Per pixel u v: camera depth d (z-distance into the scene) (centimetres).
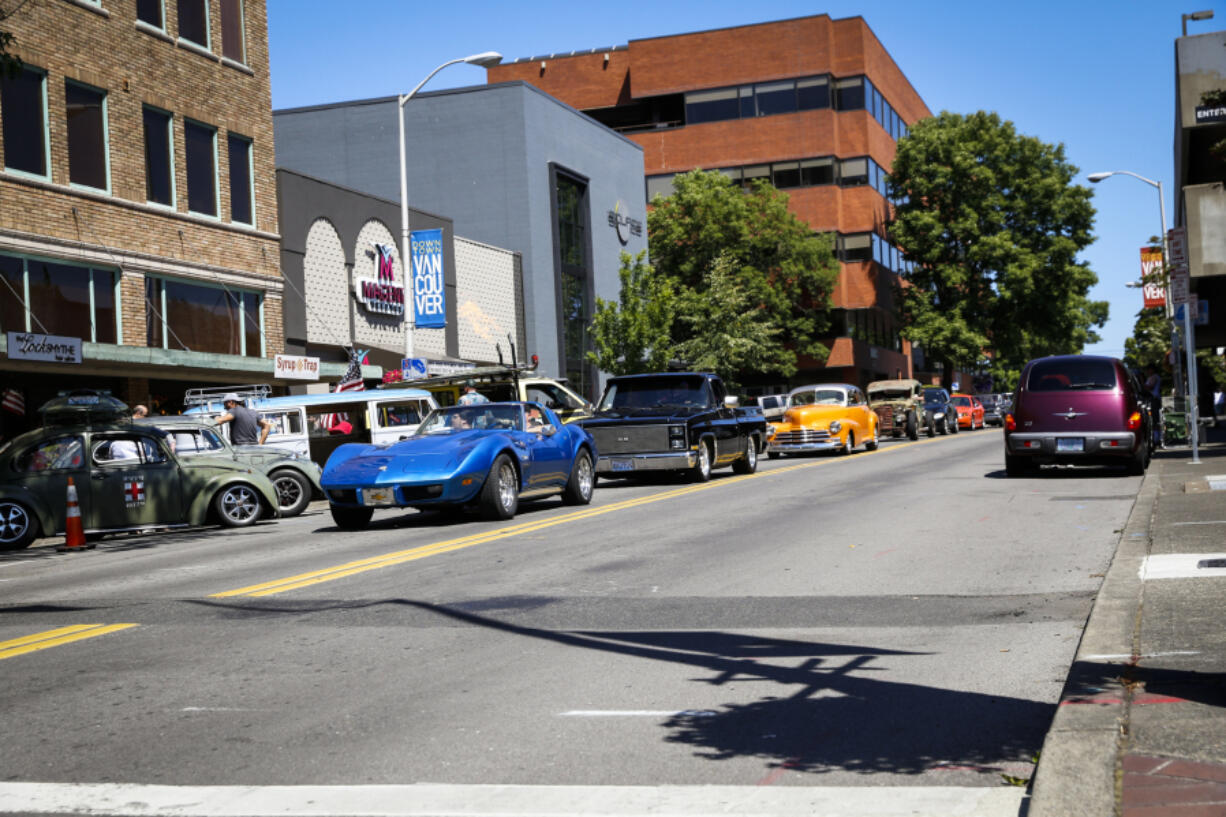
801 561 1053
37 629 841
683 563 1064
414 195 4569
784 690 592
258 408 2148
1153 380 2727
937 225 6197
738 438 2312
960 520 1331
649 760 483
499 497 1510
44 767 499
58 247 2269
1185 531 1079
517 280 4422
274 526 1688
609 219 5225
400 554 1191
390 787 458
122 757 509
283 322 2972
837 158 6600
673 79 6800
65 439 1570
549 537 1304
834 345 6625
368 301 3372
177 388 2600
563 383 2602
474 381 2441
